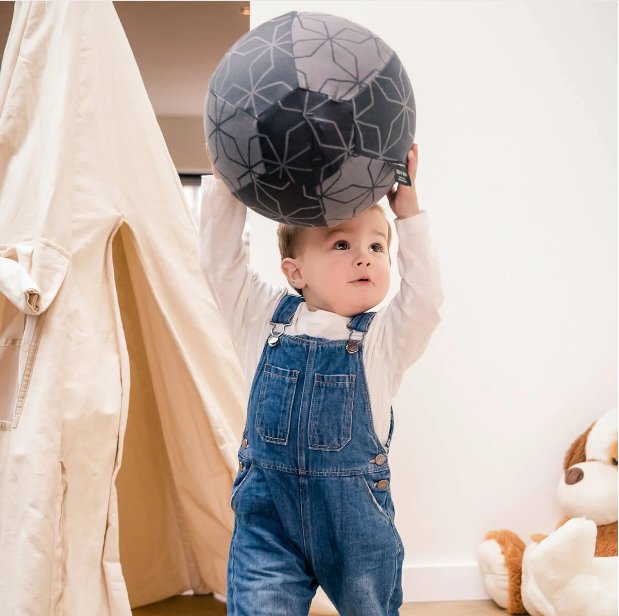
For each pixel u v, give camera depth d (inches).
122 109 69.2
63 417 58.3
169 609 76.0
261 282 49.9
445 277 81.1
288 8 81.3
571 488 75.0
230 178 41.0
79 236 62.2
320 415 44.0
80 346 60.5
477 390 80.7
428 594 78.0
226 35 138.5
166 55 146.9
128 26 133.8
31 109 66.1
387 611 45.1
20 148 66.0
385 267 46.8
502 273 81.6
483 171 82.1
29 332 59.7
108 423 60.4
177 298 69.7
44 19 67.1
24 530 56.1
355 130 38.0
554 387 81.4
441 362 80.5
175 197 71.7
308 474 43.7
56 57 65.4
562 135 83.0
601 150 83.2
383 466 45.4
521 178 82.4
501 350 81.0
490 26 83.0
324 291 46.1
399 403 80.0
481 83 82.7
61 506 57.7
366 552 43.6
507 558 73.4
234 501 45.8
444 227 81.4
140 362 75.9
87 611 57.3
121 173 67.9
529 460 80.6
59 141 62.6
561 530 66.4
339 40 39.1
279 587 42.8
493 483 80.1
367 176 39.4
